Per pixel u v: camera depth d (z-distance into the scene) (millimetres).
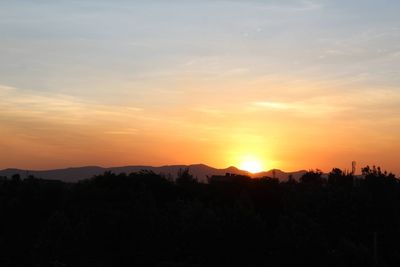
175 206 41406
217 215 39594
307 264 38062
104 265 35031
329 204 47875
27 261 35125
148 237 36281
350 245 41219
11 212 38938
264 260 37812
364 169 57188
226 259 37281
